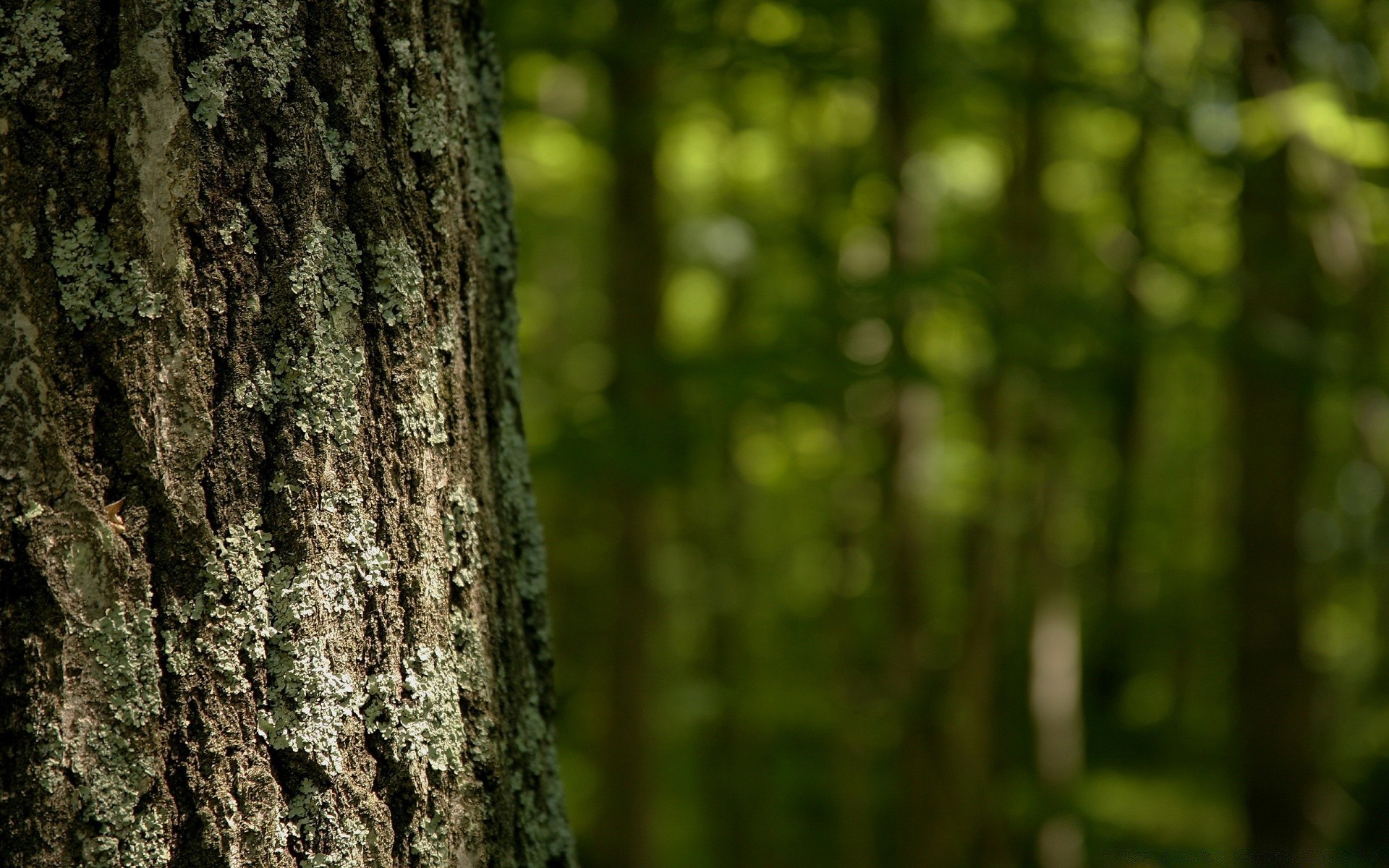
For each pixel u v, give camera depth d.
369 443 1.06
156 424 0.96
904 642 6.43
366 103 1.08
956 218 7.40
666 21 4.49
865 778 7.73
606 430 4.66
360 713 1.04
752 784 8.95
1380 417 6.64
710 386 4.50
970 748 6.73
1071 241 7.59
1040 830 7.82
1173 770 11.13
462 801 1.11
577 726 9.16
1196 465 13.54
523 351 7.79
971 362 5.36
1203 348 4.84
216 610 0.97
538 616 1.31
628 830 5.74
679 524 8.76
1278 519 6.03
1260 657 6.11
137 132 0.96
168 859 0.94
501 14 4.39
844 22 4.60
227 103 1.00
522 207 6.76
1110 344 4.75
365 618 1.04
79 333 0.95
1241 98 4.83
